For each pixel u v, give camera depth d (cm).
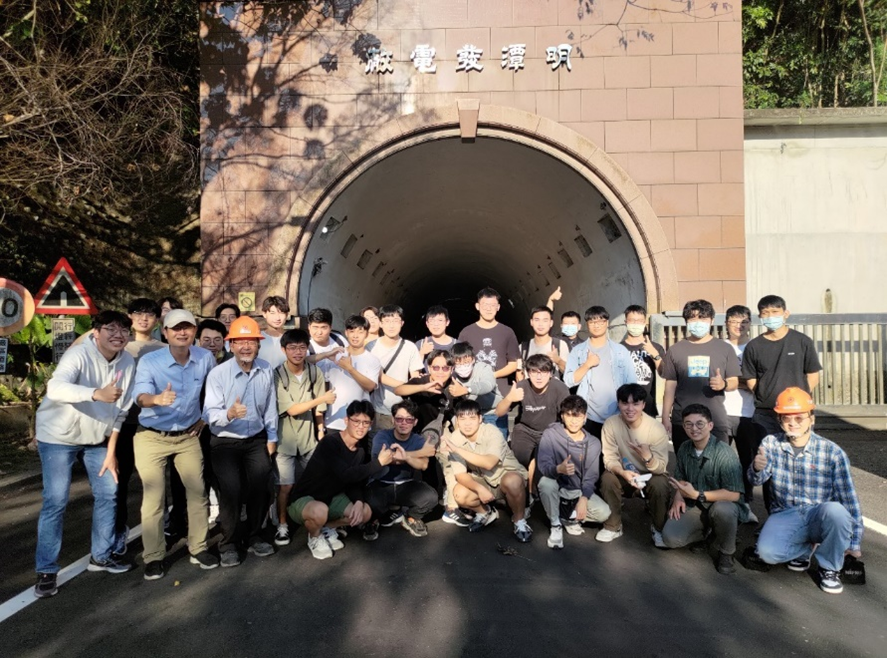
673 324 941
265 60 975
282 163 970
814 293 1116
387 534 581
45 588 445
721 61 967
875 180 1121
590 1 970
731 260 959
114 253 1252
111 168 1114
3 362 745
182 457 491
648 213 960
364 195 1121
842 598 446
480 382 637
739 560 516
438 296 2467
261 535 549
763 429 592
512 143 1011
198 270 1284
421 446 587
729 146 966
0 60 818
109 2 986
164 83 1145
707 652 372
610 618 414
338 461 530
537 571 493
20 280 1145
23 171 943
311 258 1025
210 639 387
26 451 902
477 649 373
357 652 371
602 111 970
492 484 585
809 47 1717
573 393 667
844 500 467
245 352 500
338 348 602
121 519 512
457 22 973
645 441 559
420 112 969
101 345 472
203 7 975
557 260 1417
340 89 974
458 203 1420
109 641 385
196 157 1205
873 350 1033
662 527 537
